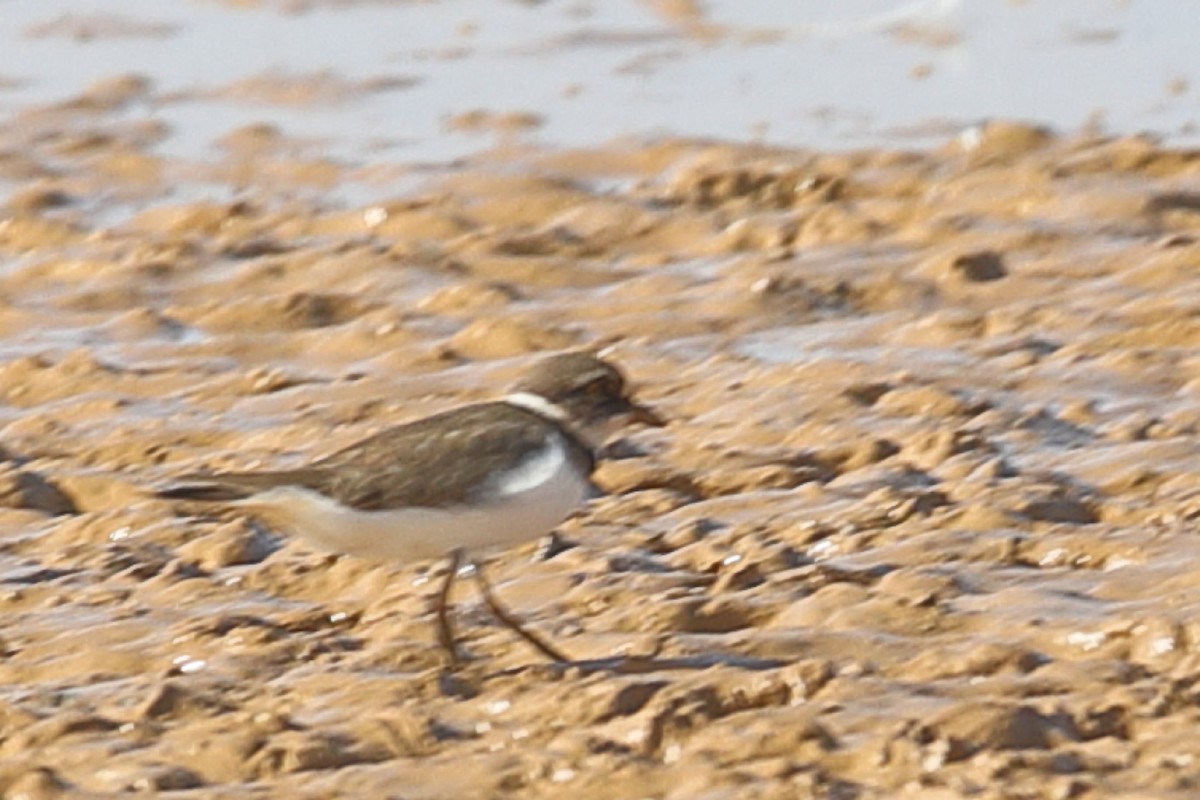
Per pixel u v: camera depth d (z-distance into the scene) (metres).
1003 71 22.98
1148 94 21.95
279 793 9.23
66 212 20.08
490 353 16.00
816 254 17.67
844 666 10.20
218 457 14.20
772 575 11.59
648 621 11.03
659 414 14.45
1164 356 14.75
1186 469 12.73
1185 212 17.94
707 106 22.44
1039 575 11.30
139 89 23.69
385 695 10.18
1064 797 8.69
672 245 18.47
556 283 17.56
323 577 11.94
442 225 19.06
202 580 12.00
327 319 17.00
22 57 25.06
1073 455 13.26
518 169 20.42
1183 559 11.26
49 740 9.89
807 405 14.31
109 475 13.84
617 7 26.16
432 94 23.28
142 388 15.58
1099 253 17.20
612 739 9.50
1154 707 9.45
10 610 11.81
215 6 26.84
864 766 9.13
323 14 26.39
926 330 15.79
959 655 10.18
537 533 10.16
